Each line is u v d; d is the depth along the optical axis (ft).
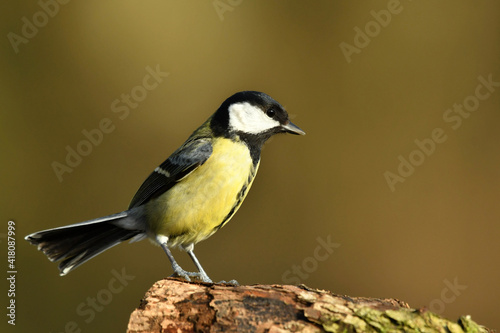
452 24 41.98
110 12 41.01
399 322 13.96
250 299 14.99
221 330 14.37
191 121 40.01
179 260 38.06
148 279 37.50
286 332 14.01
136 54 40.75
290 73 41.52
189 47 41.14
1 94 38.83
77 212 38.04
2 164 37.91
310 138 40.50
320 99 41.14
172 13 41.37
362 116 40.81
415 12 42.14
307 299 14.98
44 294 36.47
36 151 38.68
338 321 14.07
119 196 38.52
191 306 15.07
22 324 35.65
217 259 38.40
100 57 40.37
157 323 14.89
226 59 41.37
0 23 39.73
